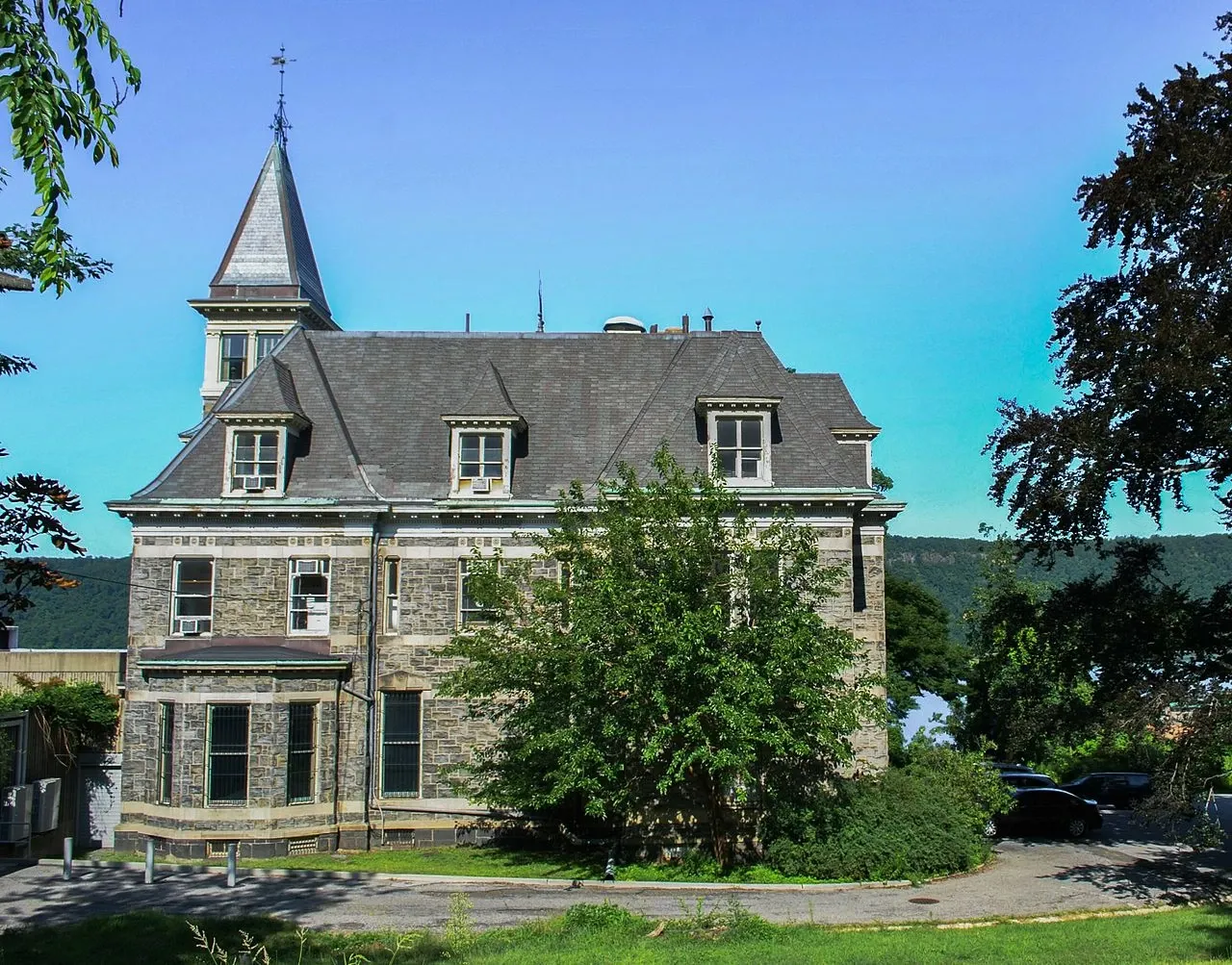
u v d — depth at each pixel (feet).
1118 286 87.76
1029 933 60.08
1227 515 83.56
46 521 34.83
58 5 29.19
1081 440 82.69
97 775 105.60
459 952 54.13
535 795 84.99
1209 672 80.89
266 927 61.26
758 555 83.87
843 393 119.14
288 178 148.97
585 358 116.78
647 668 78.13
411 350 117.08
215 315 138.62
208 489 103.24
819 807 85.15
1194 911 68.23
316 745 97.45
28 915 67.26
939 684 172.45
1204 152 76.33
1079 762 171.83
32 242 38.52
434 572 102.89
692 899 74.49
